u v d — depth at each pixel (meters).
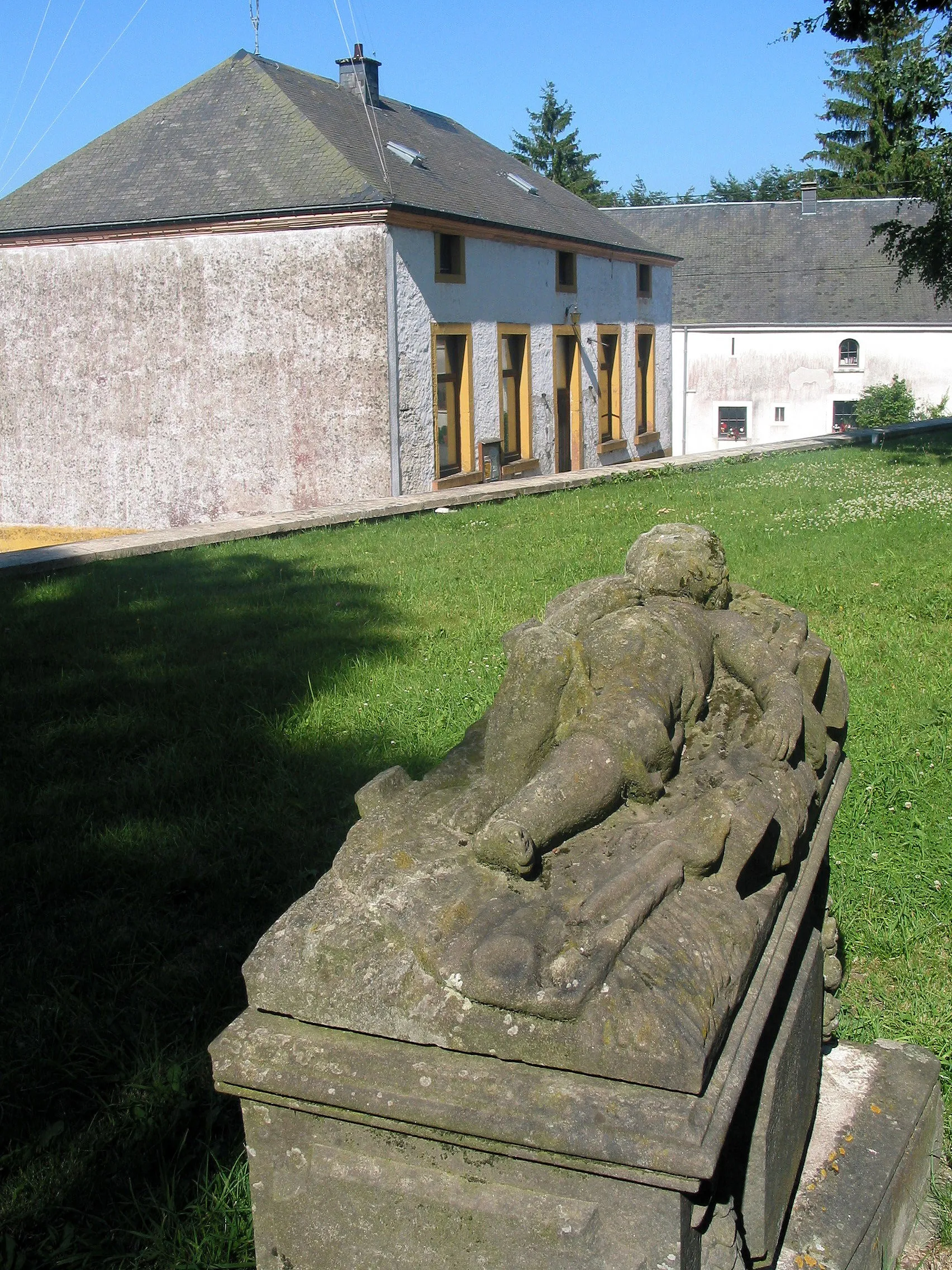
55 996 4.08
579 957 2.22
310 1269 2.48
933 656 7.94
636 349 29.19
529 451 23.84
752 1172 2.61
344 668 7.81
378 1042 2.34
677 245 42.16
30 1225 3.17
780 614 3.61
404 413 18.98
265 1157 2.48
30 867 5.00
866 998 4.18
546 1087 2.18
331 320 18.58
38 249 20.19
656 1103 2.12
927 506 14.85
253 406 19.36
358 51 23.61
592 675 3.03
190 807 5.59
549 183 28.86
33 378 20.77
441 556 12.41
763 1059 2.65
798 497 16.55
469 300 20.95
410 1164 2.35
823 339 38.03
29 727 6.82
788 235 41.22
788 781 2.94
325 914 2.52
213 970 4.24
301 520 15.19
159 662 8.12
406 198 18.94
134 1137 3.42
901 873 4.93
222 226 18.75
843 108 51.25
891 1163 3.12
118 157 20.84
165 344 19.69
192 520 20.19
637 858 2.53
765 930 2.58
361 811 2.90
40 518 21.30
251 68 21.58
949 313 37.16
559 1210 2.23
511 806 2.56
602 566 11.26
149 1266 3.04
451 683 7.42
